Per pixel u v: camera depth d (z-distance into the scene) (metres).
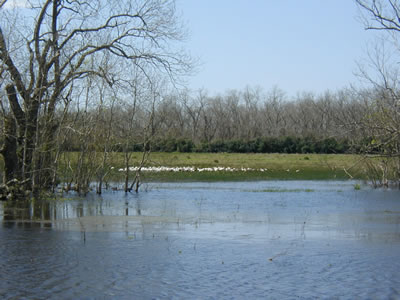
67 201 24.50
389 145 24.16
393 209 21.80
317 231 16.42
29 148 24.11
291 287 10.46
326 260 12.57
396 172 33.06
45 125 25.34
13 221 18.34
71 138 28.50
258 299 9.74
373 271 11.59
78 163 27.92
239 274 11.34
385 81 21.42
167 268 11.77
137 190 29.05
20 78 24.30
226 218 19.08
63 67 26.22
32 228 16.86
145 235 15.59
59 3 27.48
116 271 11.55
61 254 13.06
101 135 28.61
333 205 23.08
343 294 10.05
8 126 24.81
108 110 29.84
